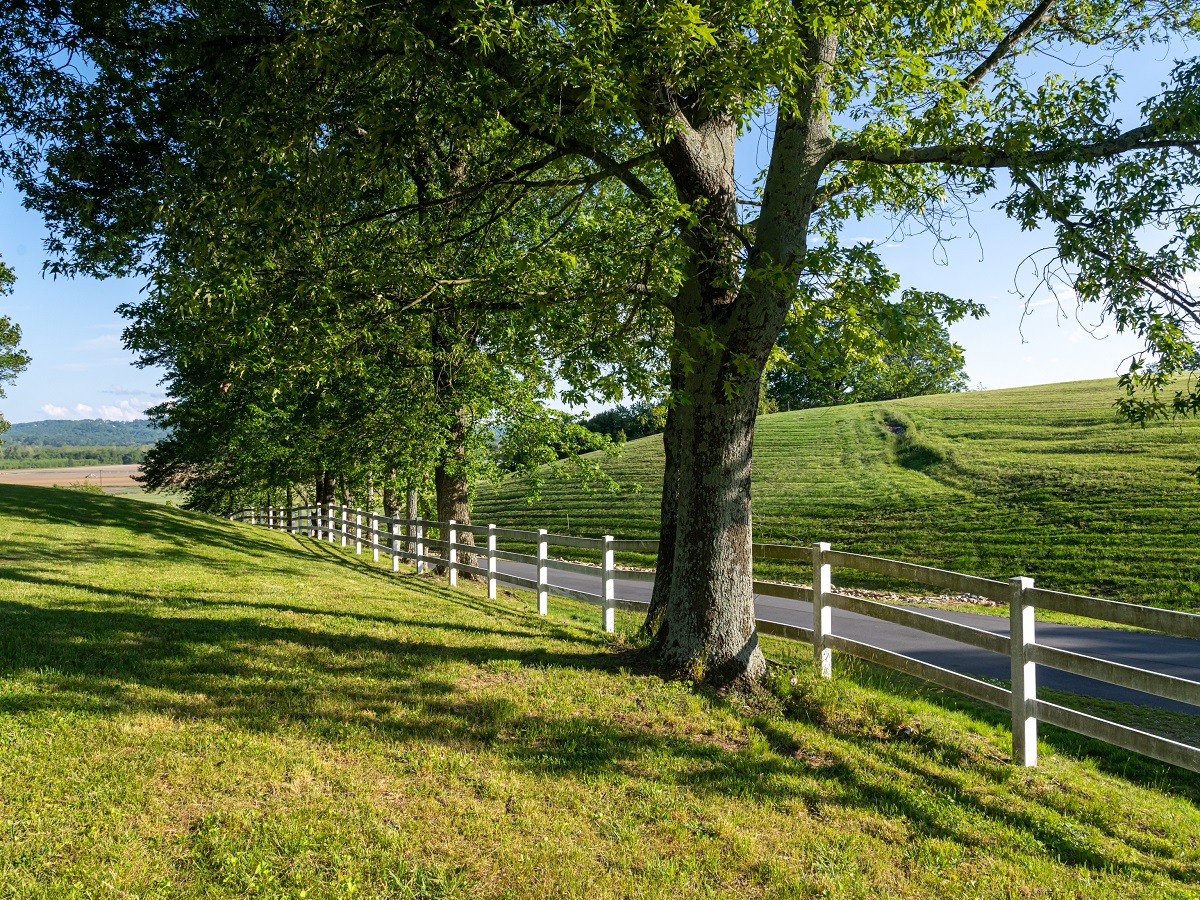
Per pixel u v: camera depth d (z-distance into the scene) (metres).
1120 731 5.46
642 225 7.34
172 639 7.60
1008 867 4.52
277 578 13.16
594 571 10.53
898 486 30.50
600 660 8.04
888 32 8.27
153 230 8.95
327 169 8.04
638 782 5.23
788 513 29.78
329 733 5.55
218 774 4.74
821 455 39.59
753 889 4.07
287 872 3.81
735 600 7.43
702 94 7.31
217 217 7.68
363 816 4.41
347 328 8.81
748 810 4.98
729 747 6.03
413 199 12.30
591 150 7.91
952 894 4.20
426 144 10.64
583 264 8.17
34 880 3.54
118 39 8.66
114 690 5.93
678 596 7.58
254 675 6.69
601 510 37.25
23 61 8.75
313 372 9.76
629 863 4.20
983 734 6.98
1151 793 6.09
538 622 10.70
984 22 8.64
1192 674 10.57
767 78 6.42
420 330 13.09
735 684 7.21
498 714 6.20
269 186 7.45
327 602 10.76
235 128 7.95
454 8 6.37
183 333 9.69
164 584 11.12
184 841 4.00
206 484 36.41
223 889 3.63
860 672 8.42
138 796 4.37
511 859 4.12
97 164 9.02
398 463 17.23
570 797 4.92
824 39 7.30
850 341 7.50
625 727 6.19
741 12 6.49
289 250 8.59
